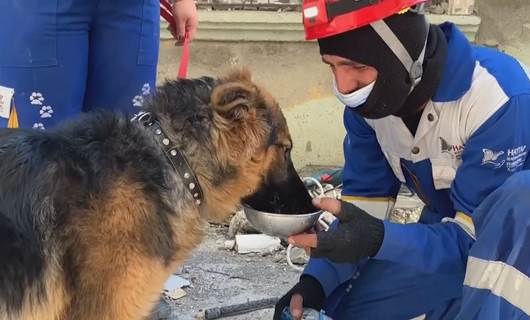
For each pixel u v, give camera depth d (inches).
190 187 109.3
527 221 97.3
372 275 124.0
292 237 105.1
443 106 107.7
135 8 132.7
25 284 98.3
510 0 213.3
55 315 102.2
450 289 118.6
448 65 106.0
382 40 100.2
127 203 101.2
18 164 100.3
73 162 101.4
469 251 105.4
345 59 102.7
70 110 131.4
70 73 128.6
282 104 216.5
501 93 105.3
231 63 210.7
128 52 134.4
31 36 123.4
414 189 124.9
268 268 172.4
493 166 107.0
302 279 123.2
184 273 167.5
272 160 114.7
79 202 99.5
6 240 97.6
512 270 98.3
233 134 108.3
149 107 111.3
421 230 109.4
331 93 216.8
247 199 116.9
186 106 109.5
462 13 212.8
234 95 106.6
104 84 136.9
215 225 192.1
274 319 122.0
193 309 152.7
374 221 105.6
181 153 108.3
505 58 111.0
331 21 100.1
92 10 129.4
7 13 123.5
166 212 105.7
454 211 122.3
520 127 105.2
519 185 98.5
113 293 102.6
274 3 209.2
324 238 103.0
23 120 129.3
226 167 110.3
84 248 99.8
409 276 121.0
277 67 212.8
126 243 100.9
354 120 123.0
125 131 106.3
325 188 194.9
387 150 120.1
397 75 102.4
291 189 117.2
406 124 113.1
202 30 205.0
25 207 98.7
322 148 221.5
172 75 208.5
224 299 157.4
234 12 205.0
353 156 127.0
